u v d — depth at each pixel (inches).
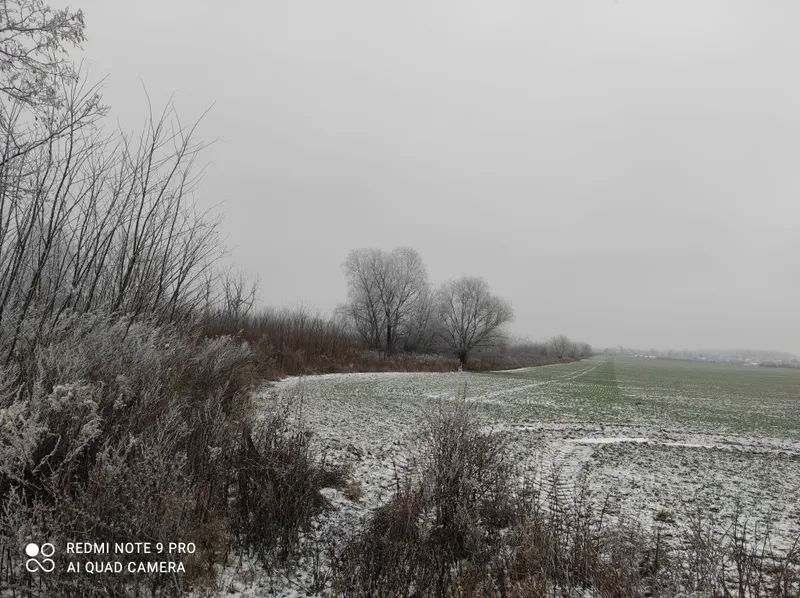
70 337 264.5
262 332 1363.2
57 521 155.8
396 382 1273.4
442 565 191.3
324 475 297.9
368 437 471.8
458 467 239.3
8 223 257.9
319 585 189.9
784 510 338.6
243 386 517.3
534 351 6171.3
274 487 228.4
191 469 223.9
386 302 2571.4
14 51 229.8
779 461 537.0
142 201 363.9
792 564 225.8
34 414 165.6
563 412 829.2
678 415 900.6
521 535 216.4
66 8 232.5
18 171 255.1
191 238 446.9
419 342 2861.7
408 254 2682.1
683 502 340.2
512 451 461.1
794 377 3612.2
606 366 4232.3
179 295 449.4
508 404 896.9
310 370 1322.6
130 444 183.5
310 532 232.1
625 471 428.1
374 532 216.8
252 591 181.3
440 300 2847.0
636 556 207.2
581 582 194.1
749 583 193.3
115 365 269.1
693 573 202.2
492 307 2753.4
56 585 146.4
